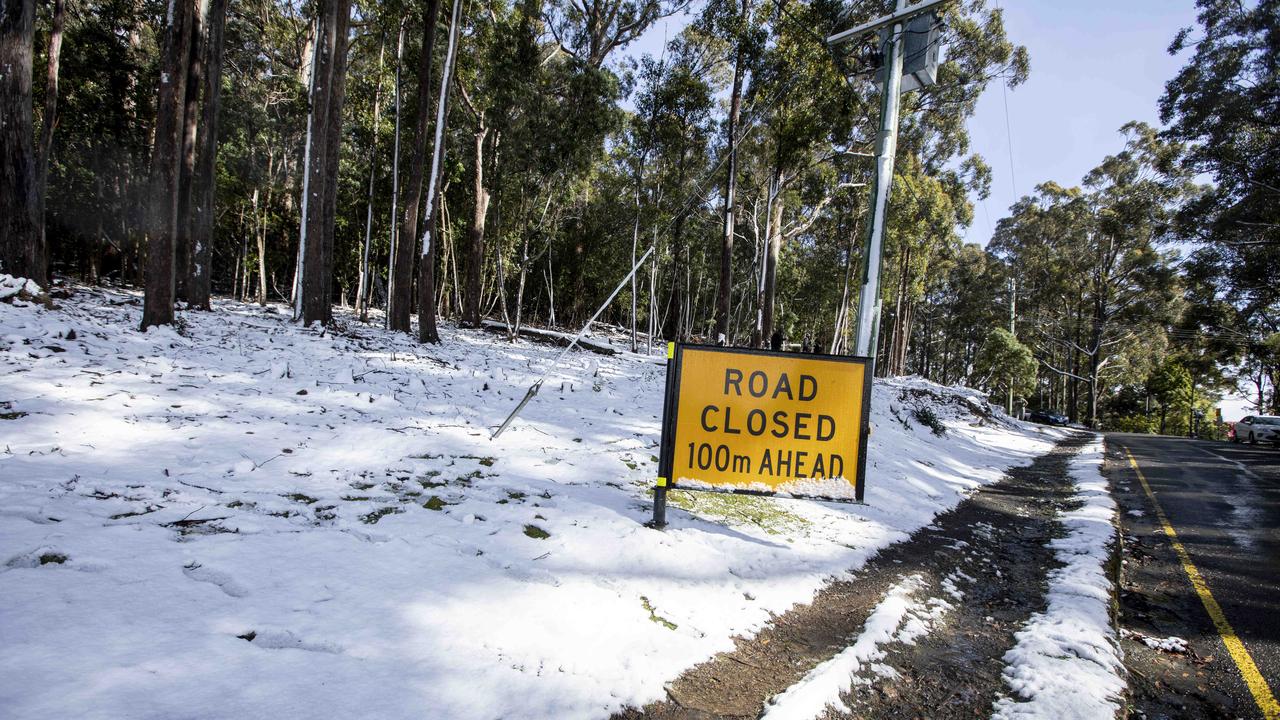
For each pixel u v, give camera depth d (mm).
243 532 3906
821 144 23156
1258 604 5340
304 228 17109
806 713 2977
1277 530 8062
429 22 16844
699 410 5301
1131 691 3641
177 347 10391
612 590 4043
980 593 5312
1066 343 49219
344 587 3383
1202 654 4320
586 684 2932
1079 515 8555
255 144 26484
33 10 10797
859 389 5367
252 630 2811
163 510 4078
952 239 39719
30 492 4027
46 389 6586
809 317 43281
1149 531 7945
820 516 6887
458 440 7414
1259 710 3582
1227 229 27203
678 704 3002
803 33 19094
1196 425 59000
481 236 25844
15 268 10727
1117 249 43781
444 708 2527
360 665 2701
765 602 4402
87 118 21688
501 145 21938
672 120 23453
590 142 22734
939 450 14414
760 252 31953
